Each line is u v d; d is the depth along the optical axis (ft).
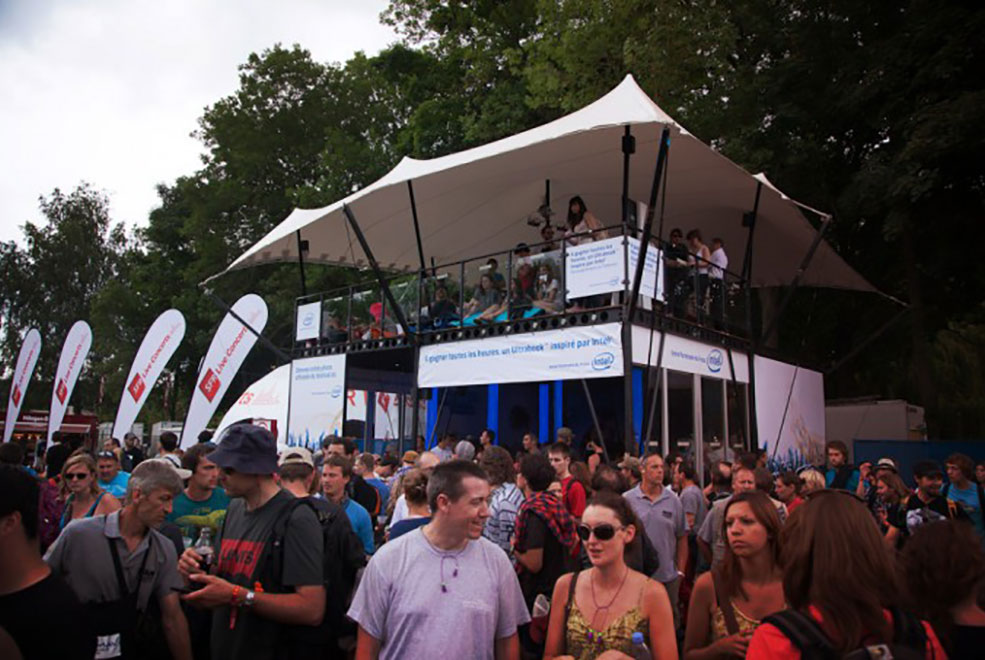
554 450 21.70
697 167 43.32
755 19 67.00
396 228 55.88
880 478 24.18
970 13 52.06
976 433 86.48
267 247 55.62
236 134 114.11
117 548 11.39
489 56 79.87
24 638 7.84
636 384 37.83
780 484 22.21
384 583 9.81
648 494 19.71
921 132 48.47
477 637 9.61
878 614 6.59
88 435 62.85
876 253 67.72
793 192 65.87
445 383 42.32
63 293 170.81
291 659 10.78
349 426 56.65
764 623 6.84
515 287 39.50
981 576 9.30
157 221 132.98
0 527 8.01
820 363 75.66
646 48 56.95
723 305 43.39
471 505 9.83
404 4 88.99
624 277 34.22
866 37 64.75
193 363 126.00
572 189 50.88
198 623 12.90
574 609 10.30
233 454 11.10
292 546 10.82
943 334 91.40
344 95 117.80
